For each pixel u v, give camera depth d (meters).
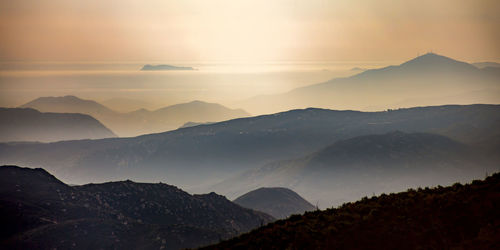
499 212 37.50
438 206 39.53
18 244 92.56
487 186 41.06
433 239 36.69
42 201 114.69
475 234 36.34
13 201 108.75
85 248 94.19
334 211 43.44
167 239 96.12
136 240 98.44
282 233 40.47
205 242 96.06
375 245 37.19
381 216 39.94
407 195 42.97
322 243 38.22
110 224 102.00
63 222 101.75
